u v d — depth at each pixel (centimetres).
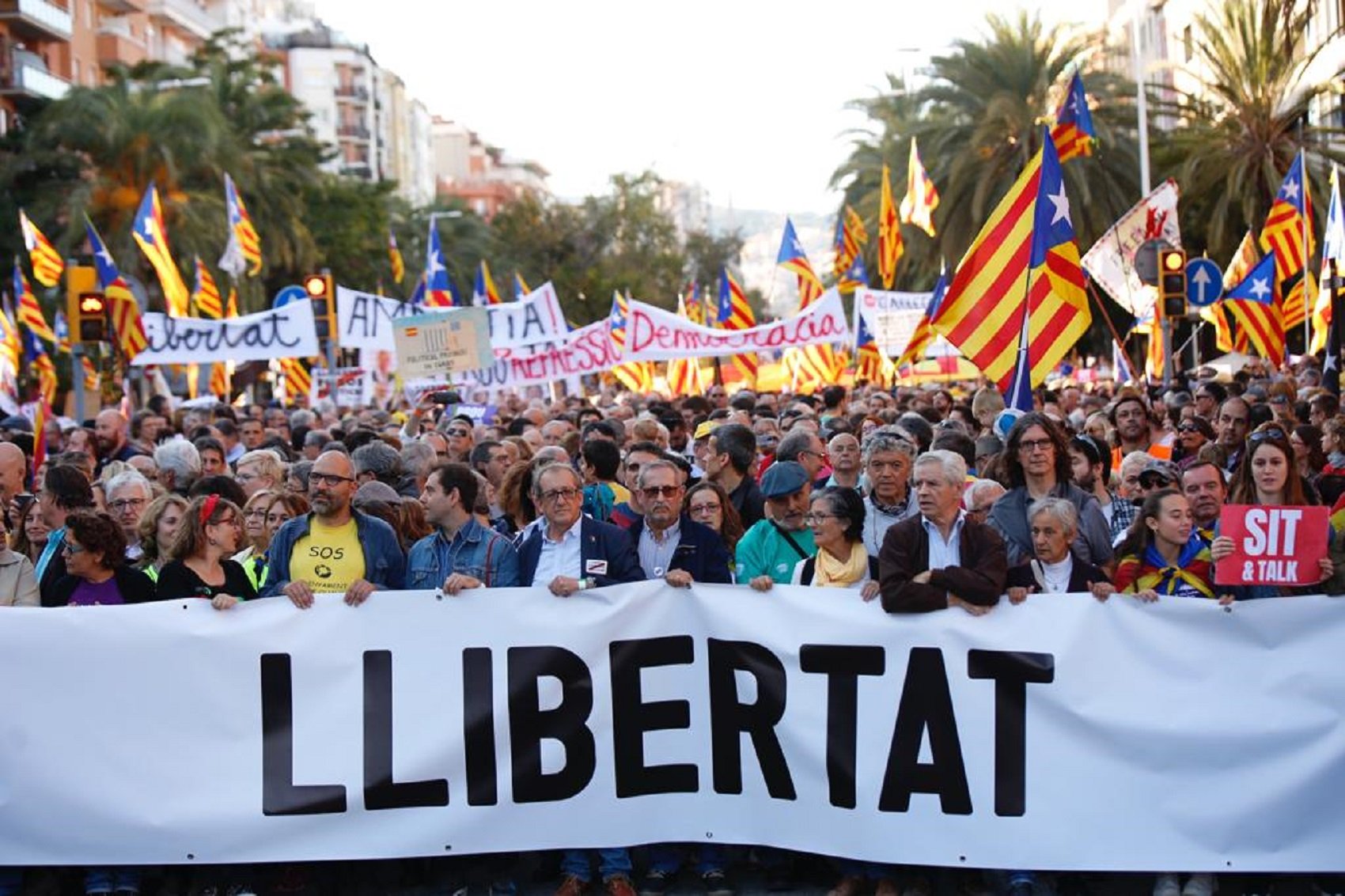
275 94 5669
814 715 750
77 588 785
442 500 812
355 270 6544
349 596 757
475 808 756
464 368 1611
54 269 3088
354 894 780
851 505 788
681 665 764
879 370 2620
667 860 777
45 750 745
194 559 791
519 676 759
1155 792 721
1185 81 6003
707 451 1241
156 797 745
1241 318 2130
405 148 14975
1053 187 1042
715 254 11131
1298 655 717
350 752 753
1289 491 798
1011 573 748
